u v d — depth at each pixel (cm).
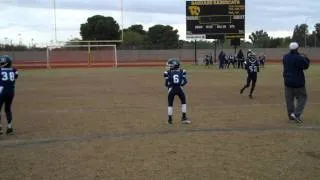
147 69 5653
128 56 7875
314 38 9319
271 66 6209
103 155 1084
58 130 1428
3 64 1376
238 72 4697
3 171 962
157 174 922
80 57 7550
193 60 7806
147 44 9369
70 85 3216
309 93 2484
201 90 2731
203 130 1392
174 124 1510
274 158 1038
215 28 5775
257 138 1257
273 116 1667
